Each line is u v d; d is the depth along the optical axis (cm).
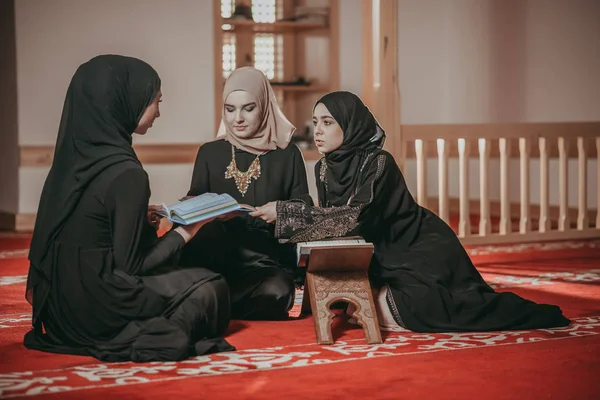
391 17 672
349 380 332
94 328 379
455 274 441
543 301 511
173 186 999
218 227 455
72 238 380
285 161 471
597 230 773
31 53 941
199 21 1006
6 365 357
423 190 694
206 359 366
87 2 959
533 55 1045
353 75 1105
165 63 995
